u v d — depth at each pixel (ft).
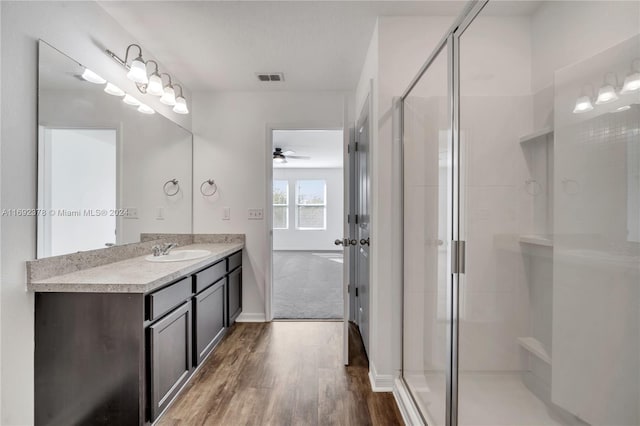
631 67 2.76
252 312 11.09
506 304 3.78
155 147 8.69
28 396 4.92
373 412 6.07
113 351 5.05
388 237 6.90
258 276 11.09
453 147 4.54
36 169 5.01
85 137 6.08
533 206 3.56
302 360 8.14
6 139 4.56
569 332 3.25
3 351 4.58
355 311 10.81
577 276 3.16
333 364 7.94
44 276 5.17
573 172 3.18
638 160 2.70
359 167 9.74
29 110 4.91
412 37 6.79
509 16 3.82
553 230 3.36
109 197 6.81
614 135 2.86
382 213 6.89
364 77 8.86
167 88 8.27
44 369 5.05
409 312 6.43
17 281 4.76
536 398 3.49
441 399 4.97
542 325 3.46
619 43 2.84
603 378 3.02
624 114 2.80
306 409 6.14
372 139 7.34
